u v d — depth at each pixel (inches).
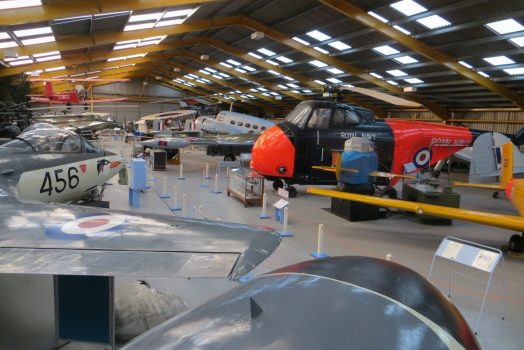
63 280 101.2
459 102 730.2
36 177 180.5
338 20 510.9
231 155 667.4
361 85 735.1
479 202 383.9
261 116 1425.9
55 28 483.2
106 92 1563.7
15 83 690.2
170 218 107.2
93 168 218.4
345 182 281.7
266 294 45.5
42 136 198.4
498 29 409.4
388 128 340.8
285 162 330.0
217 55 904.3
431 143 345.1
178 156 612.4
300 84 893.2
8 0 354.6
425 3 405.1
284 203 241.8
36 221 106.7
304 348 35.9
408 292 47.3
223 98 1409.9
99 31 545.0
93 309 101.3
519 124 668.7
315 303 42.5
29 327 116.3
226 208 304.8
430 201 283.3
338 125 336.8
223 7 558.3
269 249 81.8
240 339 37.5
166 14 521.0
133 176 293.7
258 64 805.2
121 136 1120.8
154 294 123.3
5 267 75.7
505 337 122.9
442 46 482.3
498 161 352.8
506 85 544.7
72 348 105.2
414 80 636.7
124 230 95.3
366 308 41.9
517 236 211.5
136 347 39.9
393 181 341.7
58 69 848.9
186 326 41.7
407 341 38.1
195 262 74.3
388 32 467.8
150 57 933.8
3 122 516.7
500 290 161.3
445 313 46.5
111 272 72.3
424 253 210.4
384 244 224.8
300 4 511.8
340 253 203.8
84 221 105.3
